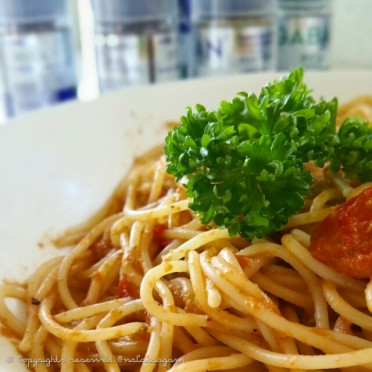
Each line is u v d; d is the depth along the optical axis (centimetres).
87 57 36
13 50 28
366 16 31
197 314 14
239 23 25
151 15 26
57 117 19
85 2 36
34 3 28
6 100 29
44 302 15
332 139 14
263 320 13
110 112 20
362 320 13
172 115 21
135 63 26
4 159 18
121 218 17
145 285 14
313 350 13
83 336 14
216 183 12
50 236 17
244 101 13
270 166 12
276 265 14
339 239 13
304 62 28
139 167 20
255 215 12
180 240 16
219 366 13
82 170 19
